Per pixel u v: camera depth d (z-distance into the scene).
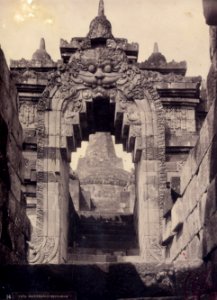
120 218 21.22
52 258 13.90
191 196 8.80
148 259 13.98
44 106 15.45
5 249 7.22
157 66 19.69
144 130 15.39
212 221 7.05
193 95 18.09
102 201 34.84
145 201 14.72
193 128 17.97
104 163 41.00
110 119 16.98
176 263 6.55
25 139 16.08
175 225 10.59
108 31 16.22
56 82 15.66
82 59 15.89
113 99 15.67
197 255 8.14
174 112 18.09
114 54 15.96
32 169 15.61
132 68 15.89
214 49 7.17
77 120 15.48
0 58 6.93
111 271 6.38
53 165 14.88
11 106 7.83
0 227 6.81
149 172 14.99
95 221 20.92
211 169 7.16
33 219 15.18
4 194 7.19
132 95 15.65
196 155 8.35
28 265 6.41
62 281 6.34
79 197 26.53
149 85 15.75
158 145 15.24
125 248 18.16
